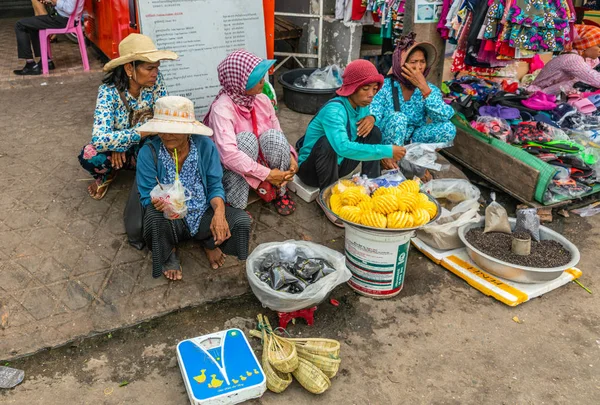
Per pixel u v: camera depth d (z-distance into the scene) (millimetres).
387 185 3162
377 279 2963
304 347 2471
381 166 3928
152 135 3268
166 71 4230
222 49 4402
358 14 5719
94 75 6441
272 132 3406
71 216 3512
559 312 2990
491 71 5082
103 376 2461
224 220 2820
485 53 4316
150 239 2854
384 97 3873
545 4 3949
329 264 2854
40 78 6246
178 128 2611
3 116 5121
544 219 3852
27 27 6121
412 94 3943
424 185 3672
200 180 2920
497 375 2543
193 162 2861
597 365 2623
